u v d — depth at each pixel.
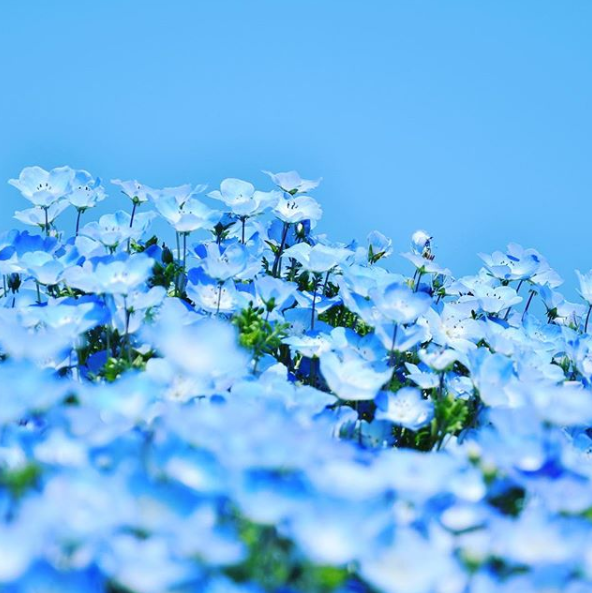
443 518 1.16
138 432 1.18
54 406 1.19
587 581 1.08
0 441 1.19
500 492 1.18
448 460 1.17
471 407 1.28
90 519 1.02
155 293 1.26
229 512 1.15
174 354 1.18
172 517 1.07
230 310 1.30
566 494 1.16
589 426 1.26
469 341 1.31
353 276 1.30
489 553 1.11
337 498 1.08
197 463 1.12
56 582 0.98
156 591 0.97
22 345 1.21
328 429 1.21
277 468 1.11
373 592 1.08
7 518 1.12
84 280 1.25
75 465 1.16
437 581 1.04
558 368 1.29
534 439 1.18
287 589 1.04
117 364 1.26
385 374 1.23
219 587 1.00
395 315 1.26
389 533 1.06
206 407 1.17
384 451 1.21
